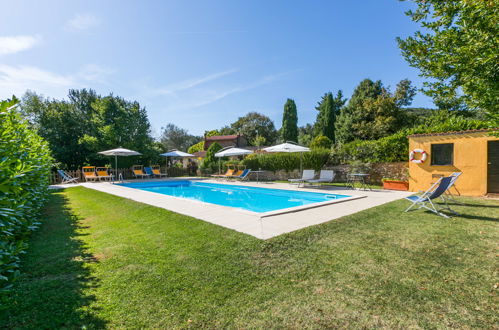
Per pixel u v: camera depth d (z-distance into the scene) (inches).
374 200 311.6
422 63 113.4
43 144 276.5
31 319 81.0
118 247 148.7
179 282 107.7
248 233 170.7
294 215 226.1
